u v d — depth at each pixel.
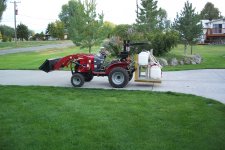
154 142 5.43
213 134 5.80
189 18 24.75
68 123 6.48
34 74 14.49
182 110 7.50
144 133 5.88
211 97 9.20
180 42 25.22
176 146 5.25
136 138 5.62
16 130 6.05
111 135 5.77
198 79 12.76
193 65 18.45
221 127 6.21
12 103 8.29
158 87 10.88
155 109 7.61
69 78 13.10
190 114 7.14
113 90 10.13
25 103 8.28
